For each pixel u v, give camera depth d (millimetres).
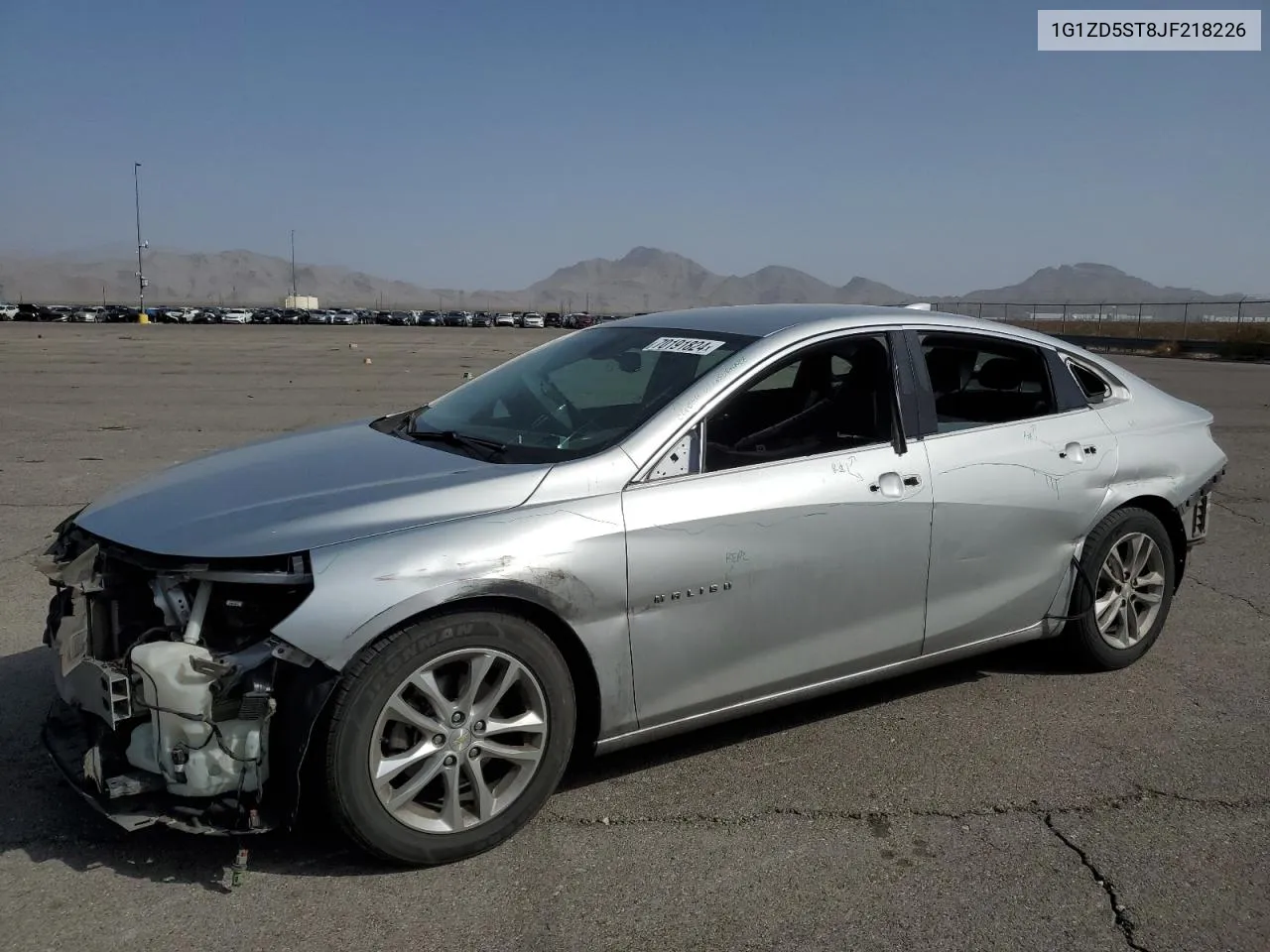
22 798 3500
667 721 3590
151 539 3107
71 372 22938
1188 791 3693
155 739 2939
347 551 2988
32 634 5043
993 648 4441
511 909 2930
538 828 3387
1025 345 4578
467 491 3275
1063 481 4445
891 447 3992
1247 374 26094
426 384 20188
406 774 3113
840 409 3982
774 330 3969
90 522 3393
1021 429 4418
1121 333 55000
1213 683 4703
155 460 10250
